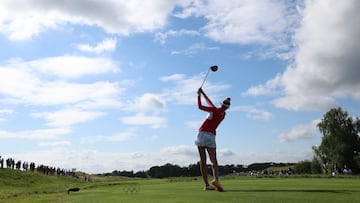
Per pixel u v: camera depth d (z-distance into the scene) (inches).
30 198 617.0
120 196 426.9
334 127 3233.3
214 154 457.4
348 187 460.8
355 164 3129.9
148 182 970.1
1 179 2466.8
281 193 387.9
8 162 3075.8
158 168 2030.0
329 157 3230.8
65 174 4003.4
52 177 3348.9
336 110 3280.0
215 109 458.0
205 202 334.3
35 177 2957.7
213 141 458.6
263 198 347.6
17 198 668.7
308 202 309.4
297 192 396.8
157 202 345.1
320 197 343.6
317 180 658.2
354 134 3218.5
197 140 460.4
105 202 369.7
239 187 499.5
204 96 469.7
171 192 452.8
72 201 409.7
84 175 4375.0
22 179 2694.4
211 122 458.6
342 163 3129.9
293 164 3484.3
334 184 524.4
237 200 339.9
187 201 345.1
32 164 3469.5
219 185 446.9
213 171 452.8
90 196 464.1
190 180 911.0
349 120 3245.6
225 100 463.5
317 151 3294.8
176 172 1716.3
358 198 330.6
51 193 710.5
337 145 3179.1
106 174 4195.4
